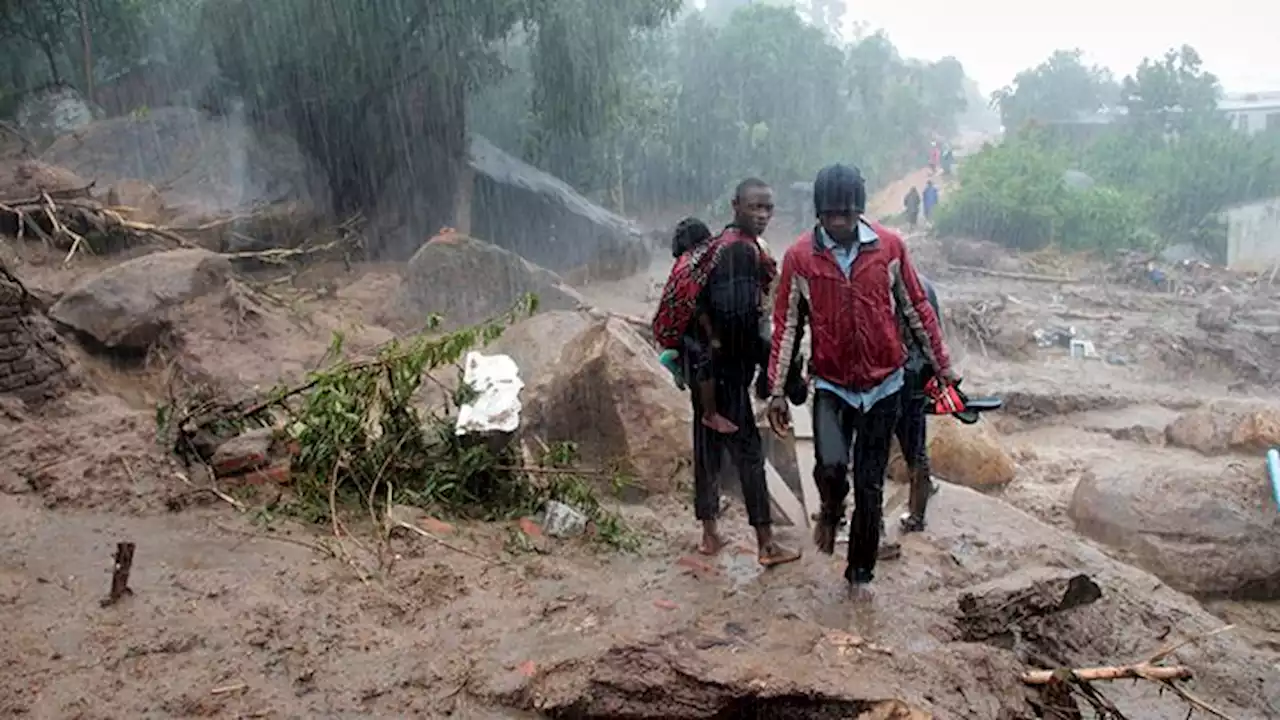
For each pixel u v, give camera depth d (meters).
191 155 17.70
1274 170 32.41
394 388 6.46
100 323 9.66
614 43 21.98
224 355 9.95
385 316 14.25
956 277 26.95
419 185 21.00
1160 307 22.98
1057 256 29.33
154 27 22.05
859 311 4.88
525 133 25.77
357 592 4.90
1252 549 7.85
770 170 33.75
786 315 5.05
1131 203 30.77
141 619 4.52
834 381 5.03
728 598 5.15
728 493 6.86
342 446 6.11
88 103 19.73
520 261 15.02
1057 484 10.52
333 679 4.17
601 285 22.83
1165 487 8.42
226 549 5.36
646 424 7.25
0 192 12.73
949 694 4.16
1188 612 6.24
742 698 4.00
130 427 6.88
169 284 10.15
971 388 15.52
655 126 28.91
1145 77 39.41
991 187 31.33
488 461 6.33
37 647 4.25
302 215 17.42
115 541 5.42
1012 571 5.92
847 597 5.19
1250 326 19.53
